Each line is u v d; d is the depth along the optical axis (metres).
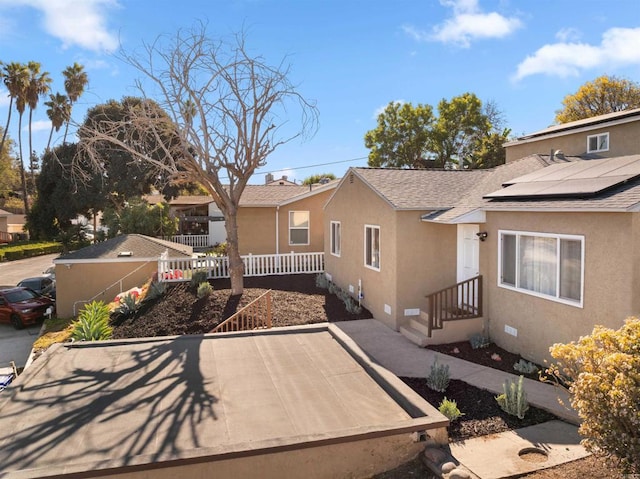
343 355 7.58
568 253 8.80
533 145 18.58
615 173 9.20
